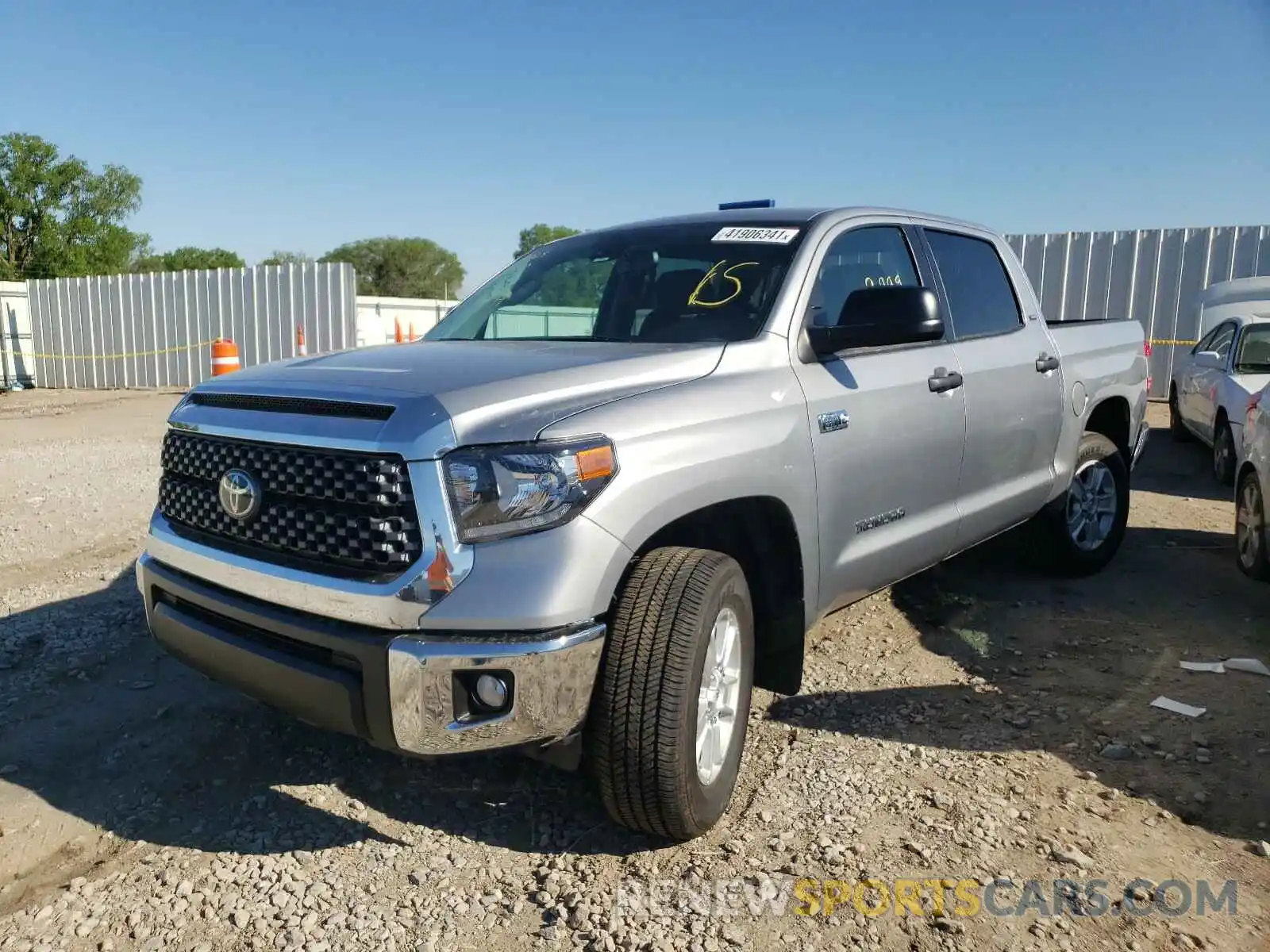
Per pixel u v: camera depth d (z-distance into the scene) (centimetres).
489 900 281
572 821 321
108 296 2130
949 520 429
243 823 323
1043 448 505
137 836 316
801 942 260
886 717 395
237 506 291
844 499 358
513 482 257
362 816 327
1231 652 466
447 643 254
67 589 554
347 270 1831
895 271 425
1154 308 1458
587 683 266
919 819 318
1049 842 305
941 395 413
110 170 4994
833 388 355
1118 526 590
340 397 278
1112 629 498
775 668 354
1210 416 943
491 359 317
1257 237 1377
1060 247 1508
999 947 257
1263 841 305
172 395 1908
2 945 263
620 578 273
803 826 314
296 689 274
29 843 312
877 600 543
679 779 277
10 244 4862
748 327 350
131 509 754
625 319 380
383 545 259
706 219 420
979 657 461
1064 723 390
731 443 304
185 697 416
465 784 346
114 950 262
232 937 267
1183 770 350
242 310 1956
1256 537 558
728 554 342
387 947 262
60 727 391
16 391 2188
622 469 271
